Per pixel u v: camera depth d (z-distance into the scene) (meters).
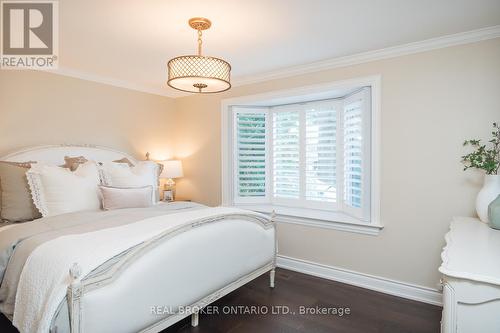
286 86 3.35
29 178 2.52
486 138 2.31
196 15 2.03
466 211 2.40
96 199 2.73
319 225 3.16
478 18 2.10
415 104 2.59
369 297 2.68
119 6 1.90
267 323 2.24
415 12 2.01
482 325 1.11
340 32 2.32
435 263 2.54
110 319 1.48
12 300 1.67
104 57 2.88
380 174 2.77
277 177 3.89
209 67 1.93
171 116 4.38
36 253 1.64
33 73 3.03
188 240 1.93
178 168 4.02
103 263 1.50
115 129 3.71
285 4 1.89
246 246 2.47
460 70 2.40
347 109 3.20
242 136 3.92
